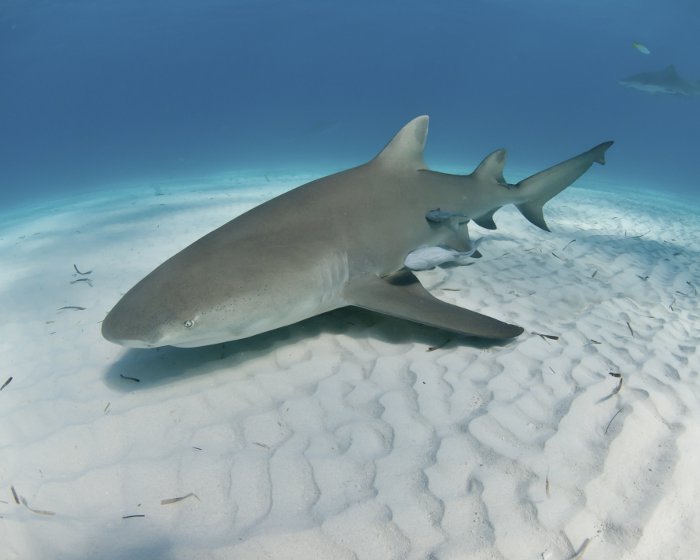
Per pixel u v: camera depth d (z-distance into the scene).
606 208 13.13
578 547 2.23
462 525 2.29
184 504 2.44
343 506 2.39
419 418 3.03
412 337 3.99
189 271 3.26
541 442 2.82
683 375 3.72
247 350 3.78
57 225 9.30
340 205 4.31
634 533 2.31
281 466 2.65
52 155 65.44
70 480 2.61
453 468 2.62
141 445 2.85
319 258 3.77
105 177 28.91
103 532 2.29
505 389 3.31
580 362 3.70
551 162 36.31
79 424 3.03
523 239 7.82
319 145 46.34
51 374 3.61
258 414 3.08
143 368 3.61
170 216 9.38
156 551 2.18
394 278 4.46
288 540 2.20
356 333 4.05
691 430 3.02
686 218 13.34
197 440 2.87
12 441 2.92
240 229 3.74
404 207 4.82
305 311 3.69
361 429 2.94
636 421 3.02
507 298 5.02
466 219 5.57
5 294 5.29
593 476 2.60
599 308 5.00
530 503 2.41
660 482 2.61
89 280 5.59
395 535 2.23
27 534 2.28
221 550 2.16
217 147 50.09
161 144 65.25
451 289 5.16
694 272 7.13
